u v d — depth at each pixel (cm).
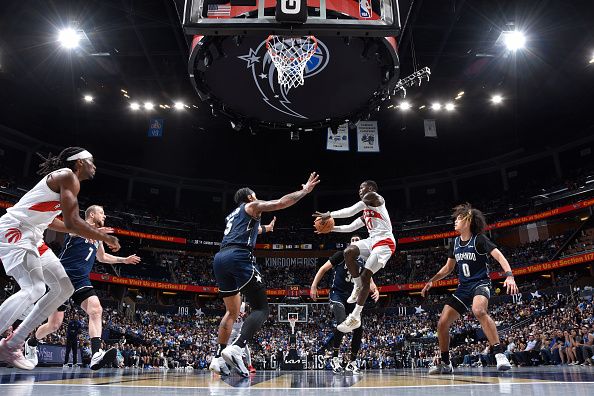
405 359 2266
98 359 513
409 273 3859
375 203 528
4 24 2216
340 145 2858
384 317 3372
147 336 2658
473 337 2492
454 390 256
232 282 443
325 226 550
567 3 2108
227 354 408
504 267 521
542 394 227
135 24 2286
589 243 3020
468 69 2706
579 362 1359
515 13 2188
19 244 334
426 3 2123
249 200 486
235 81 1160
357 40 1016
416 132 3647
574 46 2475
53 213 349
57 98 3016
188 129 3562
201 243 4041
